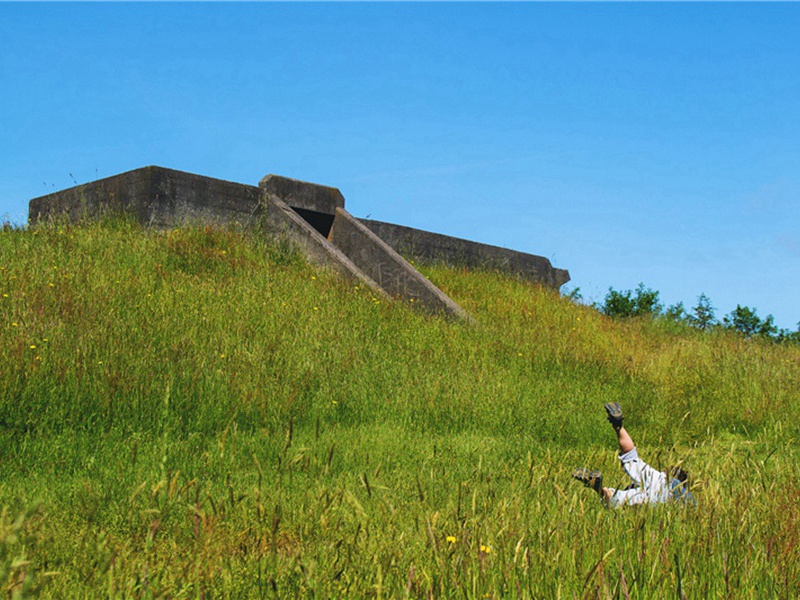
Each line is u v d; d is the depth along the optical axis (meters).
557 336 13.62
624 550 3.65
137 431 6.78
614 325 17.45
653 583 3.22
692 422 9.93
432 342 11.45
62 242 12.41
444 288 16.45
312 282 13.02
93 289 10.13
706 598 3.22
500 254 20.58
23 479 5.39
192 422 7.18
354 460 6.59
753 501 4.54
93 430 6.69
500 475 6.22
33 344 7.61
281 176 16.03
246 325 10.09
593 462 7.03
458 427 8.56
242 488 5.28
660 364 12.64
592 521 4.16
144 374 7.55
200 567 3.41
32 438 6.30
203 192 14.78
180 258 12.73
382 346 10.77
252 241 14.55
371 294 13.38
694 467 5.70
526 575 3.27
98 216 14.48
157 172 14.08
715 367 12.52
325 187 16.80
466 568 3.28
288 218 15.30
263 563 3.57
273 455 6.53
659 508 4.37
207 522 4.16
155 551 3.86
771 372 12.41
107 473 5.54
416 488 5.55
